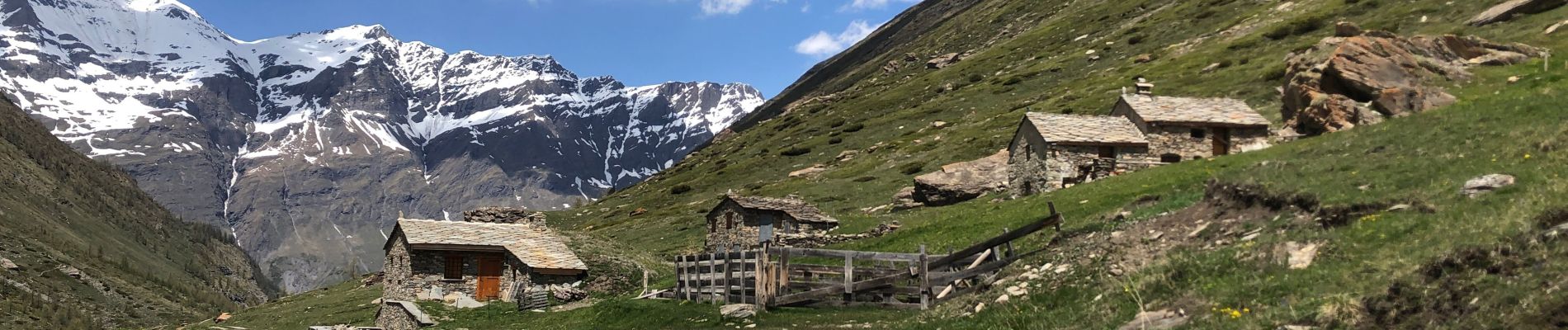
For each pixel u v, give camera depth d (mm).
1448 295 17812
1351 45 71375
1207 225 27359
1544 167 24875
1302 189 27297
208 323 71312
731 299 35938
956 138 115938
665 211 117750
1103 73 139625
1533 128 30312
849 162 122812
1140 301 21984
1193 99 76250
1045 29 199750
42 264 191750
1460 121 36125
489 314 48625
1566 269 16969
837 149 140125
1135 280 24312
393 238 61000
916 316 28953
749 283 35781
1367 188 26656
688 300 38250
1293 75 75312
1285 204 26797
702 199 124938
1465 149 30000
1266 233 25250
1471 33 94188
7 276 167375
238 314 73875
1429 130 35969
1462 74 70688
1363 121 63938
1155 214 32688
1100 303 23891
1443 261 18828
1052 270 27734
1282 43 119562
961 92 160625
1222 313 20844
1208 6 162125
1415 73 70688
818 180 111375
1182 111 72938
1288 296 20531
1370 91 67750
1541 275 17172
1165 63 129875
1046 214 50250
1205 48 133250
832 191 100188
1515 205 21391
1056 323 23625
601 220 127375
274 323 64125
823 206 91000
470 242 59500
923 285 31094
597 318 37250
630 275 58969
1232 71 108812
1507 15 93938
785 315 32281
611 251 62562
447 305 52906
